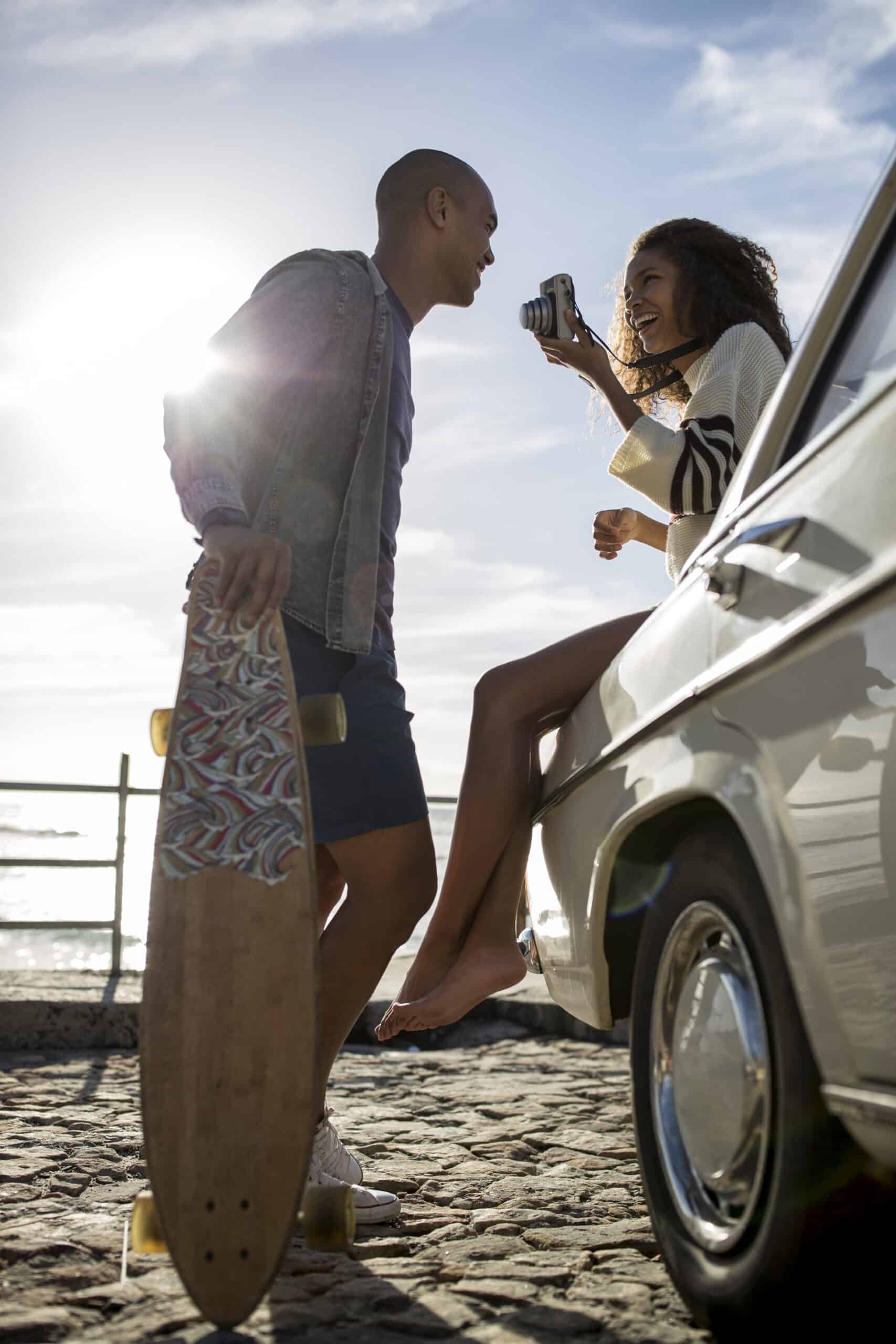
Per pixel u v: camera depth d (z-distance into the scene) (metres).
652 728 2.02
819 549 1.59
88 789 7.19
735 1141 1.76
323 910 2.81
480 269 2.88
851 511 1.53
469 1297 2.04
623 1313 1.95
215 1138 1.83
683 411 3.49
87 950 24.52
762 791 1.62
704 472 2.82
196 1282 1.78
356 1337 1.84
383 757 2.44
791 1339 1.70
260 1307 1.99
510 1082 4.81
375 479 2.50
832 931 1.45
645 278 3.27
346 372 2.50
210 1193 1.81
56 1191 2.79
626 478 2.96
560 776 2.53
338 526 2.45
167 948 1.90
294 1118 1.83
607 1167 3.17
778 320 3.29
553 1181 2.99
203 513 2.12
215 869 1.93
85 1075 4.79
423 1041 6.29
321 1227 2.10
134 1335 1.85
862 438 1.56
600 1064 5.31
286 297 2.45
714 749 1.77
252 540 2.05
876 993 1.37
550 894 2.54
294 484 2.42
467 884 2.70
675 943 1.99
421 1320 1.92
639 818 2.02
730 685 1.75
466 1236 2.47
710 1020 1.84
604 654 2.78
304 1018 1.87
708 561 2.01
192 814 1.96
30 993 5.98
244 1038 1.86
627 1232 2.48
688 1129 1.89
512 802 2.70
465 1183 2.97
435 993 2.62
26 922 6.94
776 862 1.57
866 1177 1.55
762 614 1.70
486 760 2.71
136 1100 4.15
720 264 3.25
